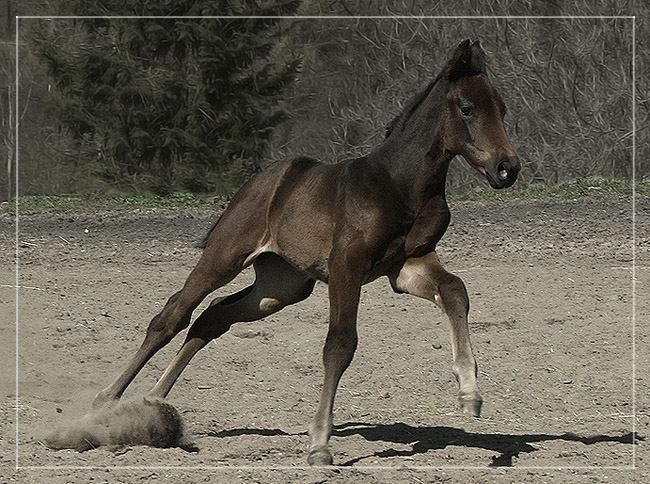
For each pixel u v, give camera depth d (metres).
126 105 29.50
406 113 8.10
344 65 34.22
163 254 18.88
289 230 8.53
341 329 7.79
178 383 10.97
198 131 29.39
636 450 8.45
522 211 22.97
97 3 29.50
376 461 7.95
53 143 32.41
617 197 24.36
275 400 10.41
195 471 7.51
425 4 32.91
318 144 34.06
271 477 7.35
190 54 29.69
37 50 29.84
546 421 9.62
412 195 7.93
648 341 12.35
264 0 30.23
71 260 18.14
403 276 8.10
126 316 13.80
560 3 30.78
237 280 16.61
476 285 15.50
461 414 9.91
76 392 10.49
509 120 30.53
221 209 26.48
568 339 12.47
